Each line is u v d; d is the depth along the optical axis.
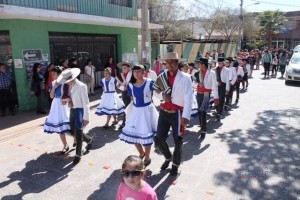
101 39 13.72
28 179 4.80
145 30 11.34
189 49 21.86
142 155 5.38
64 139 5.83
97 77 13.62
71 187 4.54
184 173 4.97
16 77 9.40
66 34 11.44
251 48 39.75
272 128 7.45
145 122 4.96
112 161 5.48
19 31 9.28
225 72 7.98
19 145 6.32
